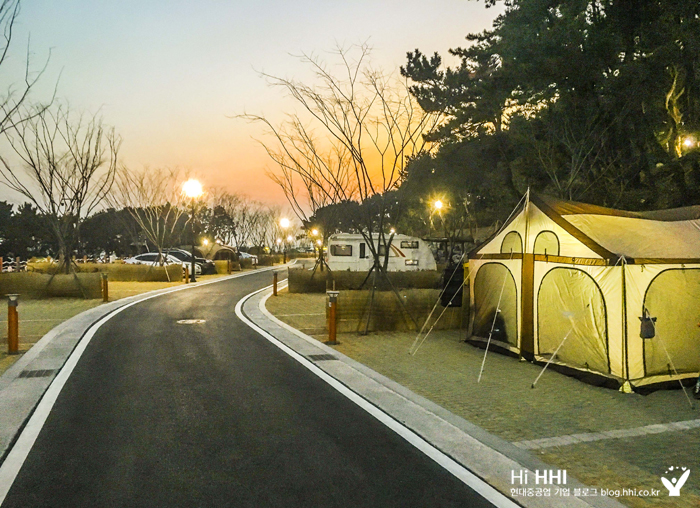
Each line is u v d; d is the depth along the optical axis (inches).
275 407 256.2
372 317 490.0
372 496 166.1
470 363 365.7
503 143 980.6
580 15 742.5
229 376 315.6
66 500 160.6
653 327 286.5
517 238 383.6
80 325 493.7
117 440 209.8
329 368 341.4
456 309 511.2
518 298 382.0
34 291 721.6
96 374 314.3
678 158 587.8
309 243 3253.0
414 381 315.9
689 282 315.9
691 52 617.0
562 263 339.6
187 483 172.9
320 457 196.2
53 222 795.4
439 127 932.0
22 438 210.7
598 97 693.9
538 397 285.6
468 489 172.6
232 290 914.1
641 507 164.4
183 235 2064.5
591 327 319.0
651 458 203.8
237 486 171.2
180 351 385.7
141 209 1489.9
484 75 964.0
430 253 936.9
